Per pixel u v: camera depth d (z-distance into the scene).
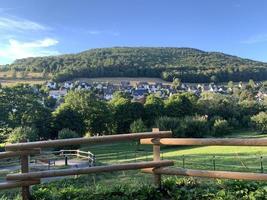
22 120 90.38
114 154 58.75
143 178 12.88
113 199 7.52
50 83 176.88
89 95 100.31
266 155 38.44
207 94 135.00
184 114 103.50
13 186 7.18
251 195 7.22
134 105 100.56
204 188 7.83
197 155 46.03
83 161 38.06
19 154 7.18
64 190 7.81
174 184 7.97
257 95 147.75
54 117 94.12
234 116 107.06
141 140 7.98
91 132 99.06
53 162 36.19
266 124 99.19
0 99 92.12
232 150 53.09
